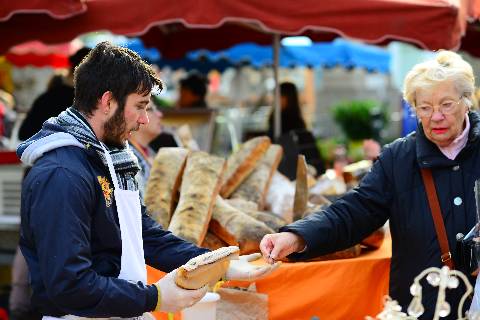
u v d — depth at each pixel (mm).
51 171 2420
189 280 2523
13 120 9109
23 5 4871
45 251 2377
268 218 4062
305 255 3248
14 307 5645
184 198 3939
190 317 3379
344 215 3281
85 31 5117
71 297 2369
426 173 3178
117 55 2545
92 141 2523
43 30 5223
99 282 2408
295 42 10141
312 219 3262
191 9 4941
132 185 2672
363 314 3676
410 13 5027
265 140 4582
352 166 6367
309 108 18609
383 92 22906
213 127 7723
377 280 3703
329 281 3623
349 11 5020
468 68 3104
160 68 11625
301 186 4141
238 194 4414
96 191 2516
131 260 2605
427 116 3094
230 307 3609
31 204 2426
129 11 5035
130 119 2566
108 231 2557
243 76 19375
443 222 3133
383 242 4090
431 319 3100
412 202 3197
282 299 3598
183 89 9258
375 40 5047
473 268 2990
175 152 4234
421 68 3129
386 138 14148
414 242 3178
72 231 2383
